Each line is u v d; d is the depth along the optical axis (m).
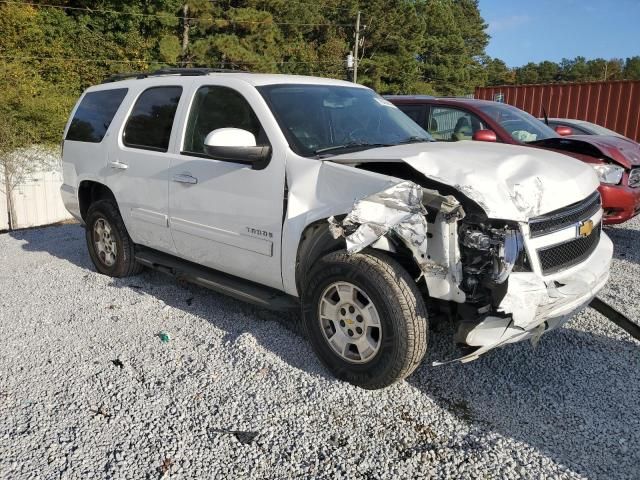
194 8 33.84
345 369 3.51
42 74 25.33
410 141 4.41
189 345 4.18
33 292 5.41
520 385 3.60
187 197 4.51
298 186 3.71
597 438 3.07
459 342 3.22
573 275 3.46
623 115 16.73
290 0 40.41
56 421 3.26
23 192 13.20
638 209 6.84
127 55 29.50
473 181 3.15
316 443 3.04
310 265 3.73
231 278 4.52
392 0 49.25
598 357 3.97
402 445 3.01
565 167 3.67
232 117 4.28
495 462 2.87
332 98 4.53
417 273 3.47
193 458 2.94
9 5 24.34
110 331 4.46
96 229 5.77
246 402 3.41
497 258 3.06
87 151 5.70
